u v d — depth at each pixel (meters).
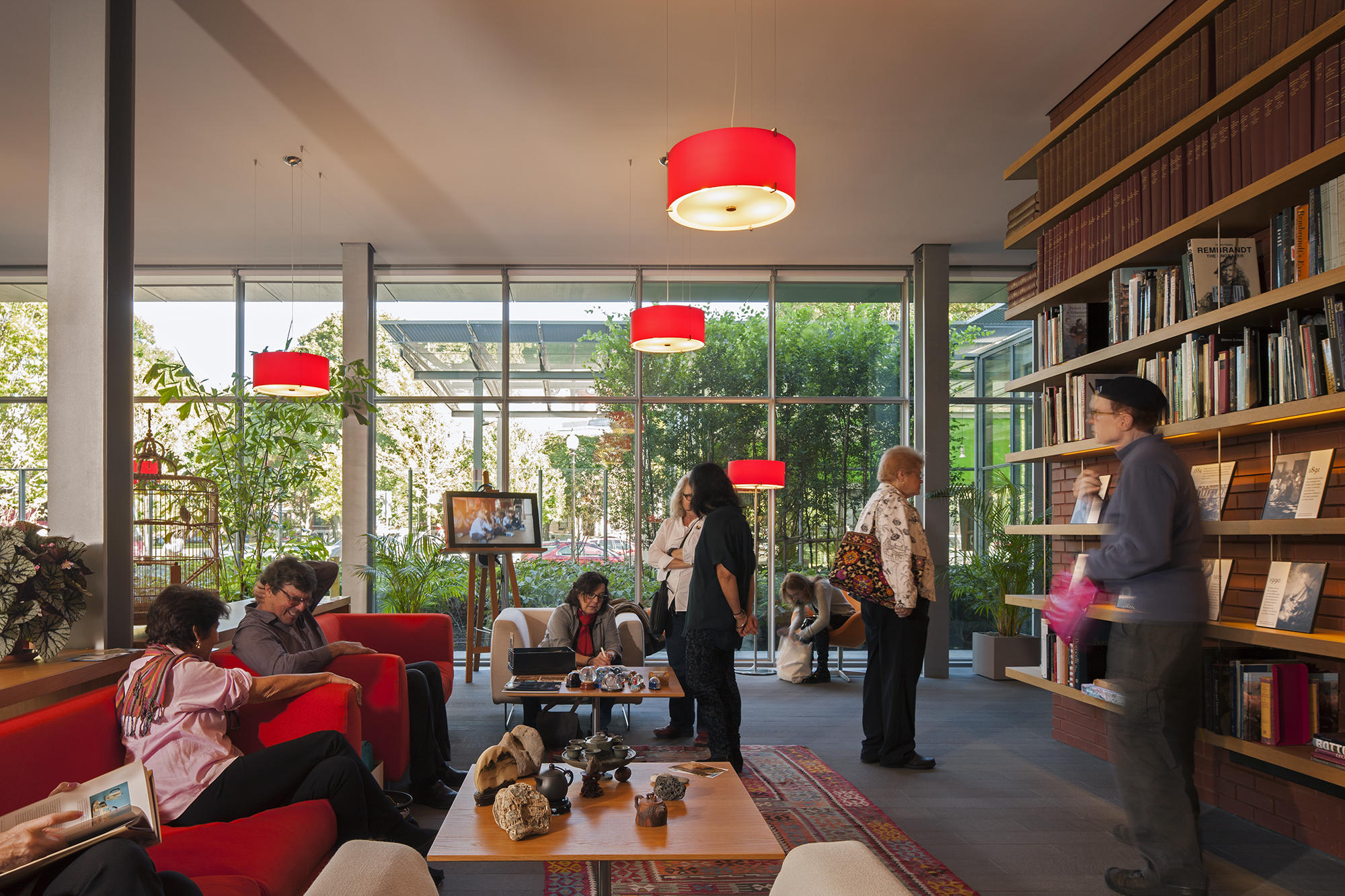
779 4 3.87
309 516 7.59
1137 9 3.92
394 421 7.83
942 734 4.96
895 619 4.21
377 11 3.91
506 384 7.86
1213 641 3.42
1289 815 3.20
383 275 7.90
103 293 3.10
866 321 7.98
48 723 2.16
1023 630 7.55
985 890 2.73
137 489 4.54
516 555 7.77
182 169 5.66
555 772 2.21
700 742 4.58
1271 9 2.98
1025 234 4.67
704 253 7.52
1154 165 3.56
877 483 7.91
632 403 7.93
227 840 2.07
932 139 5.27
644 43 4.18
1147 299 3.56
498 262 7.79
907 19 4.00
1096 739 4.42
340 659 3.41
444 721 4.06
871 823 3.36
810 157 5.52
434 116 4.94
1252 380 2.98
